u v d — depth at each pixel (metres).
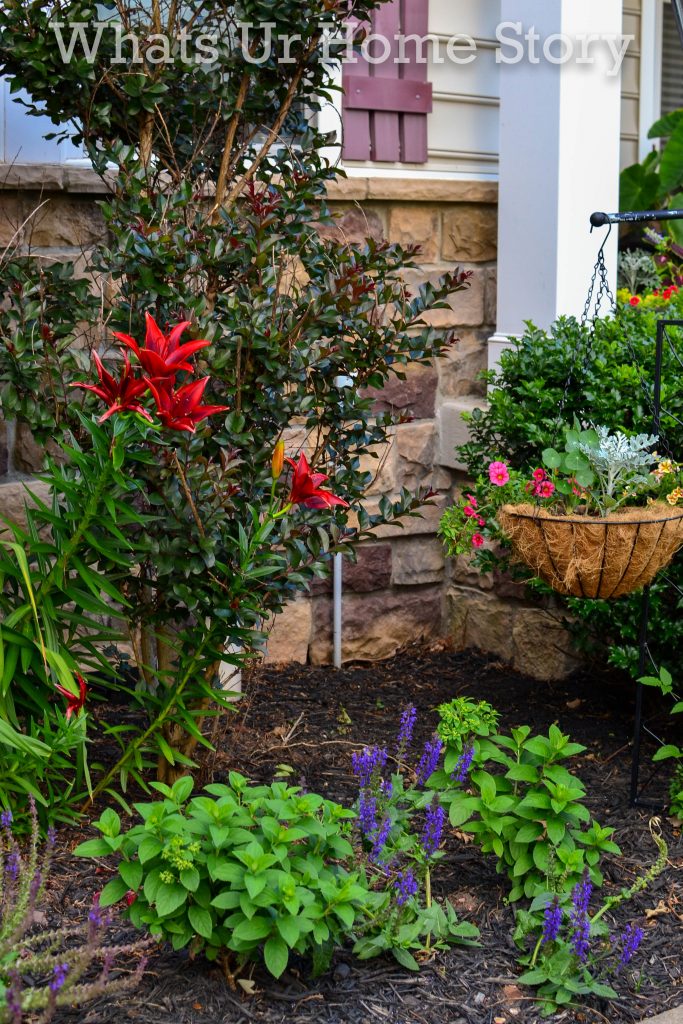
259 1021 2.36
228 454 3.01
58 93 3.13
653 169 6.59
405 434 4.73
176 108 3.36
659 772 3.65
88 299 3.24
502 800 2.79
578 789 2.76
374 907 2.61
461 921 2.77
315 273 3.29
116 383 2.50
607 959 2.67
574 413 3.88
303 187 3.19
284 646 4.57
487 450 4.12
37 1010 2.33
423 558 4.88
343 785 3.45
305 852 2.50
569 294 4.49
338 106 4.59
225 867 2.31
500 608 4.72
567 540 2.98
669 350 3.64
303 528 3.12
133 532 3.22
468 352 4.90
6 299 3.58
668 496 3.14
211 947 2.43
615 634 4.05
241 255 3.04
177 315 2.96
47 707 2.93
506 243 4.63
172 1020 2.33
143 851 2.29
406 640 4.88
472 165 5.04
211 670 3.32
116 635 3.08
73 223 3.91
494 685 4.47
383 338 3.20
